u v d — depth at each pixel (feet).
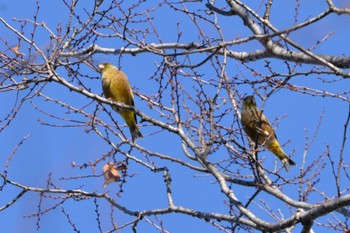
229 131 38.65
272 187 37.40
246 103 41.52
